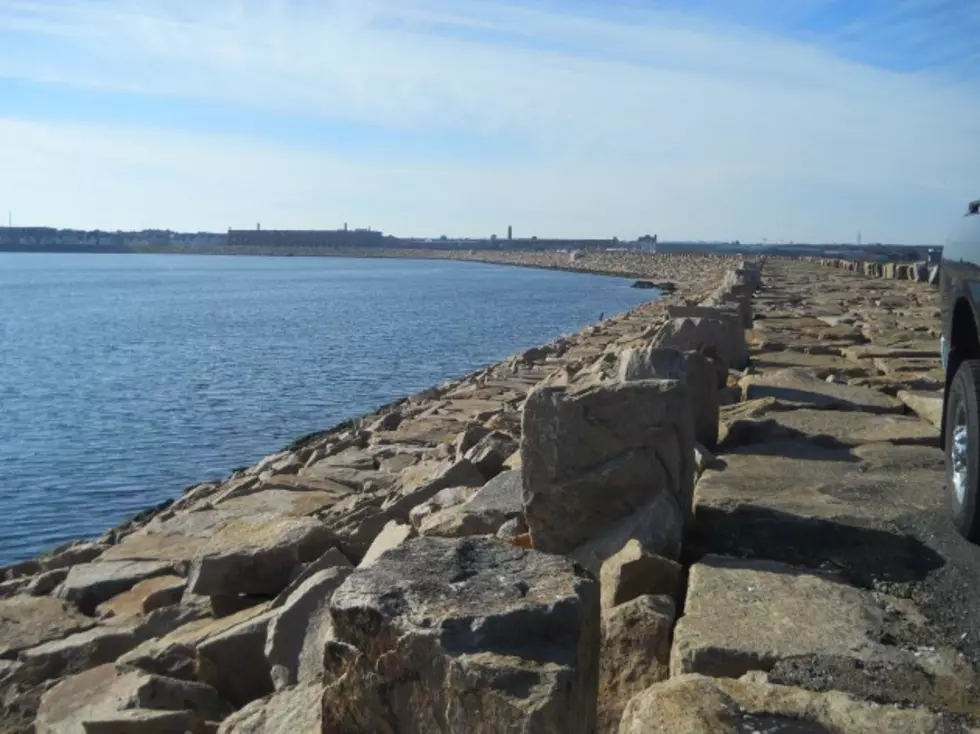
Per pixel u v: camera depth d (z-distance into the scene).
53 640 8.22
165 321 54.94
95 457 20.20
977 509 6.61
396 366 35.28
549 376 22.92
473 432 13.13
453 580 4.25
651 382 6.99
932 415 10.73
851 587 6.04
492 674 3.70
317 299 75.75
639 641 5.34
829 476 8.70
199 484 16.69
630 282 101.50
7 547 14.47
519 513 8.16
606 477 6.80
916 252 83.62
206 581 7.95
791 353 17.08
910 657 5.03
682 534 6.82
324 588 6.66
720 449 9.80
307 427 23.48
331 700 4.09
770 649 4.99
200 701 6.48
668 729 3.91
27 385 30.06
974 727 4.18
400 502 10.26
